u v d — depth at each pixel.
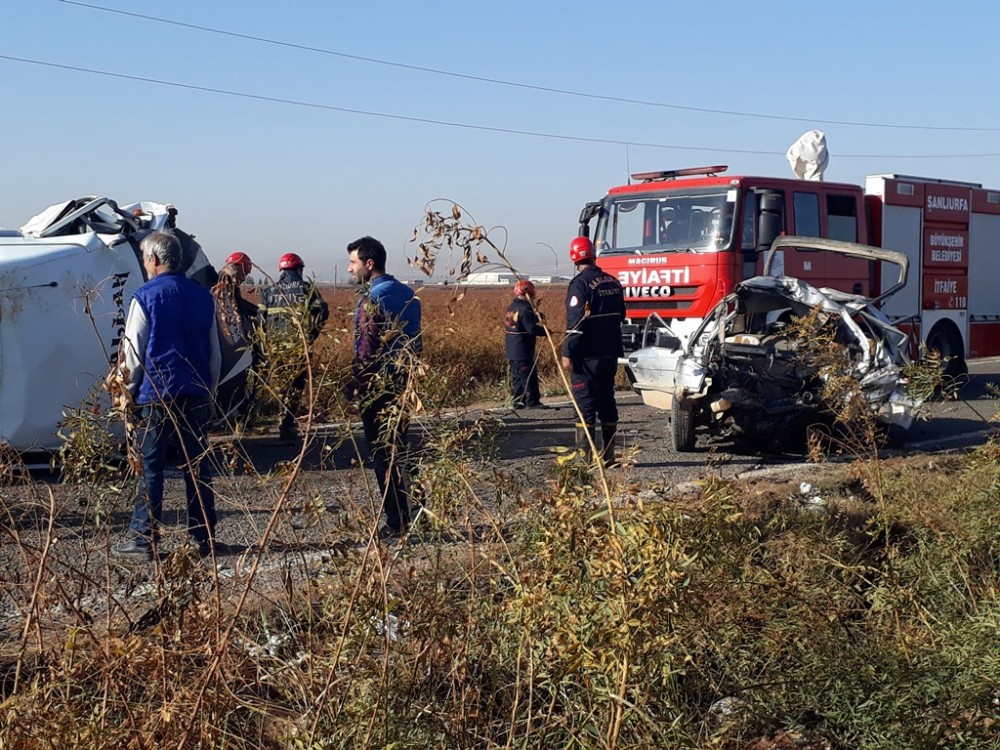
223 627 3.78
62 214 9.55
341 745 3.35
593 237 14.03
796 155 14.80
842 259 14.27
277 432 10.21
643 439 10.81
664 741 3.34
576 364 8.73
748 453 10.06
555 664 3.43
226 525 6.23
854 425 7.32
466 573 3.97
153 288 5.88
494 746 3.54
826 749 3.95
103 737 3.26
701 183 13.09
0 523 4.48
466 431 4.14
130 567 4.28
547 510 3.50
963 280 17.02
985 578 5.17
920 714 3.79
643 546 3.05
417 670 3.67
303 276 3.72
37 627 3.76
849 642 4.37
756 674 4.15
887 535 5.46
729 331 10.28
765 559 4.73
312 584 3.91
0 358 8.25
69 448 4.45
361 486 5.48
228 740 3.47
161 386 5.73
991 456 6.06
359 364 4.21
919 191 15.95
